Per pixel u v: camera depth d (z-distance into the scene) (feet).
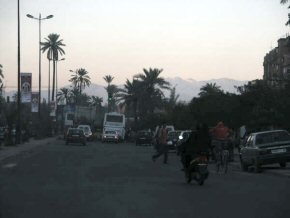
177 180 64.08
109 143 228.02
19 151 132.57
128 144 220.43
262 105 118.42
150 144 204.23
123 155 123.24
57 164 90.53
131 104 317.83
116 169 79.87
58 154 124.98
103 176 67.92
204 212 39.06
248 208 41.19
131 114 351.25
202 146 58.90
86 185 57.00
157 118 286.46
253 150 78.89
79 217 36.76
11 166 85.81
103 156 117.39
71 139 188.14
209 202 44.52
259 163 77.46
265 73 307.99
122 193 50.24
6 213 38.40
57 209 40.27
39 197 47.11
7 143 164.45
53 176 67.72
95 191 51.67
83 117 300.81
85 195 48.57
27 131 201.77
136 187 55.47
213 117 157.89
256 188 55.67
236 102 144.36
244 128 133.69
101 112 338.95
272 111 114.83
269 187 56.75
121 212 38.86
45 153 129.59
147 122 292.20
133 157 115.55
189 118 205.36
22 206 41.75
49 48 348.59
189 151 59.31
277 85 128.47
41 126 250.16
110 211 39.32
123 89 314.55
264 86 123.85
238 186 57.67
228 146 80.48
